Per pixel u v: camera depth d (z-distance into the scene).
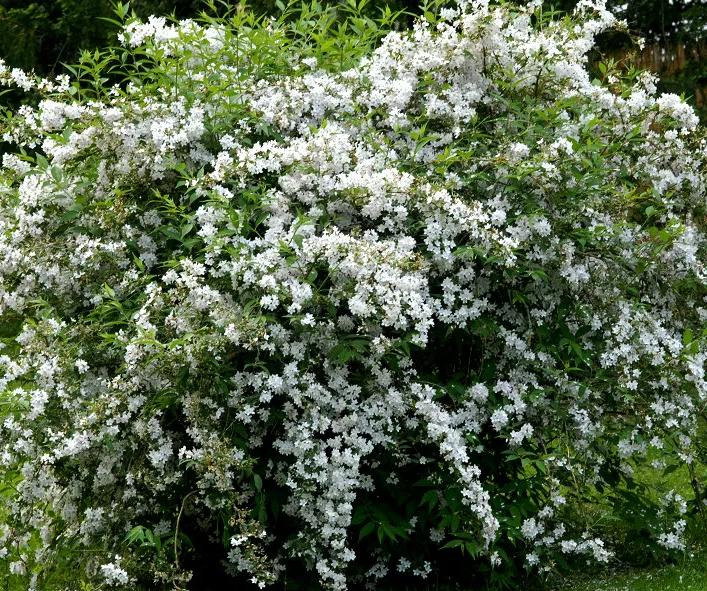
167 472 3.95
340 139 4.15
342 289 3.87
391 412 4.00
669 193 5.05
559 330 4.45
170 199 4.32
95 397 3.99
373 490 4.15
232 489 3.77
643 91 5.20
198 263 3.88
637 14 10.55
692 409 4.59
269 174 4.28
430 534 4.26
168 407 3.97
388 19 5.14
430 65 4.71
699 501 4.79
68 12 12.55
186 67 4.79
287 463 3.99
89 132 4.27
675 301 4.97
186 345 3.58
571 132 4.75
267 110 4.48
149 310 3.83
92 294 4.25
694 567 4.42
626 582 4.30
